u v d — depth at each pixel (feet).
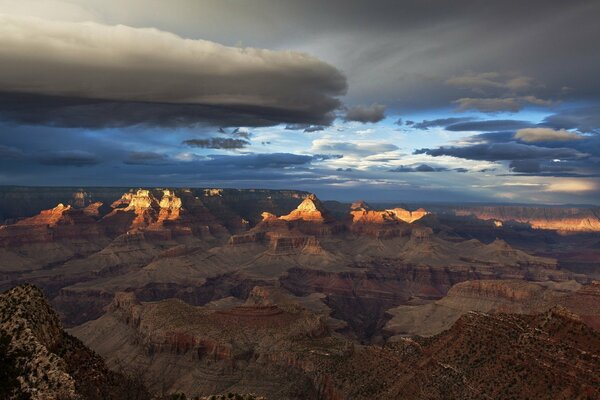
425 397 422.00
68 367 301.22
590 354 372.99
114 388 318.86
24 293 316.60
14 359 270.26
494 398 381.60
